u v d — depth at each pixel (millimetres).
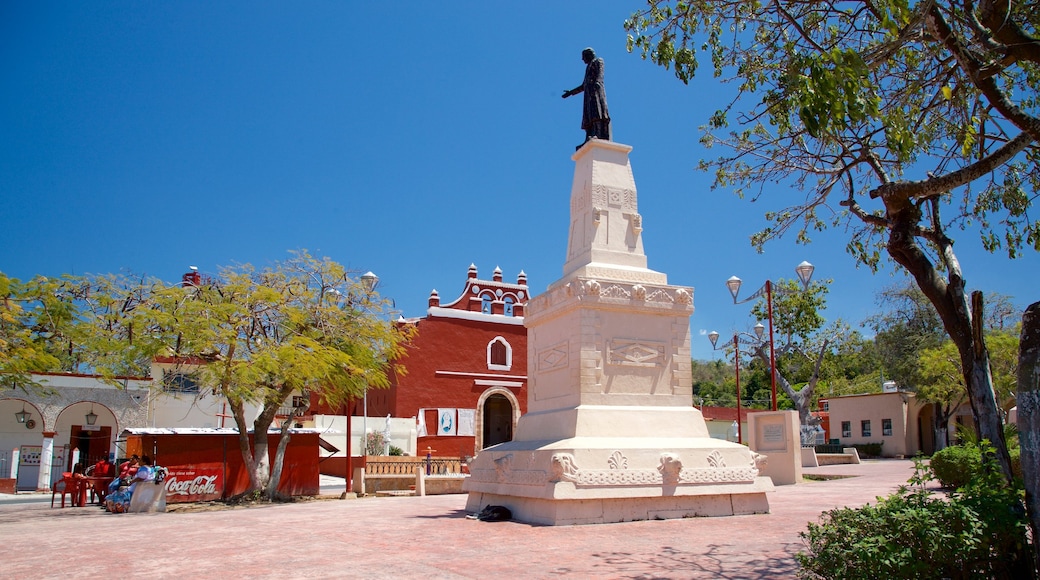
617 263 15375
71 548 10852
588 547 9875
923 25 9352
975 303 7879
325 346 23281
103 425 32531
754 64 11133
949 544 5730
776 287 41750
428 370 39812
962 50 8727
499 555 9328
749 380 75812
